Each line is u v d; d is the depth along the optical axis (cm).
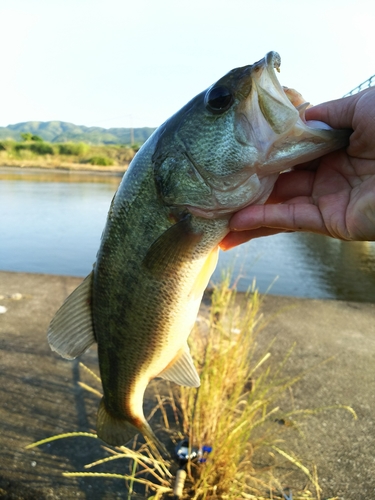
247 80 25
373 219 25
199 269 29
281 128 24
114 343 30
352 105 26
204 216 27
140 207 28
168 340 30
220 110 25
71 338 31
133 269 28
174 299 29
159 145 27
